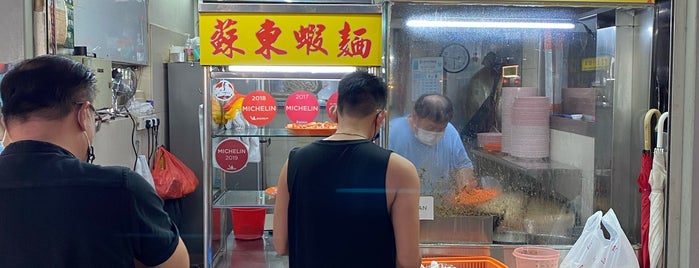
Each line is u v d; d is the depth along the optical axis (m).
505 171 1.86
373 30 1.73
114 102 2.82
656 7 1.79
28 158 1.01
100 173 1.03
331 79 1.75
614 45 1.86
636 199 1.88
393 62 1.77
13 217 1.00
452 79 1.81
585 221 1.88
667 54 1.79
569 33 1.85
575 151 1.88
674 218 1.67
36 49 1.50
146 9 3.37
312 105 1.80
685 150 1.63
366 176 1.42
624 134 1.88
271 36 1.71
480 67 1.82
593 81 1.88
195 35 4.33
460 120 1.82
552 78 1.85
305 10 1.71
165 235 1.07
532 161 1.86
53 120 1.04
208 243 1.79
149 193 1.07
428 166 1.82
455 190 1.84
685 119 1.62
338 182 1.43
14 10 1.44
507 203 1.86
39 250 0.99
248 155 1.80
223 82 1.76
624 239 1.77
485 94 1.83
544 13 1.82
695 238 1.62
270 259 1.81
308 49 1.72
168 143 3.63
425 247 1.83
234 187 1.84
